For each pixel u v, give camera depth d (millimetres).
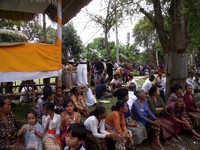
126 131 5391
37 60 7512
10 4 9828
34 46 7465
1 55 7113
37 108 5934
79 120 5551
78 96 7770
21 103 9664
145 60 46344
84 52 42562
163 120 6648
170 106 6629
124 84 17031
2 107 4676
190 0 8219
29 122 4758
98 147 4980
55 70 7738
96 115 5105
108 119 5562
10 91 9250
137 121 6246
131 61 47312
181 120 6773
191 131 6828
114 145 5480
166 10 9141
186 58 8633
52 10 10031
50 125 5004
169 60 8727
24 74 7355
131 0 8719
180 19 8336
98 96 11344
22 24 16406
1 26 17328
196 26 8641
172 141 6543
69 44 39969
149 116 6406
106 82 15633
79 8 8984
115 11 8961
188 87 7531
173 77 8641
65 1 8555
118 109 5492
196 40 8984
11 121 4816
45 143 4789
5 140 4695
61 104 6539
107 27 15844
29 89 9438
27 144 4648
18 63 7289
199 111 7539
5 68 7152
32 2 9469
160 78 11430
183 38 8469
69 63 9555
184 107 6793
